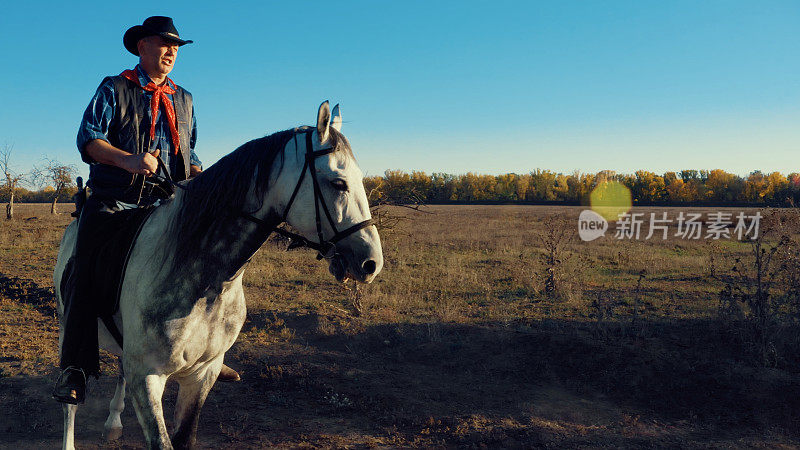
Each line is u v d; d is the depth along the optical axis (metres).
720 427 4.99
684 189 94.38
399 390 5.59
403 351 6.79
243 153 2.57
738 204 82.62
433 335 7.21
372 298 9.57
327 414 5.02
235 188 2.53
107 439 3.98
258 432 4.54
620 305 9.24
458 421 4.88
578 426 4.94
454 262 14.80
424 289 11.02
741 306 8.45
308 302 9.42
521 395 5.60
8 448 4.09
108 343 3.08
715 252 17.30
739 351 6.47
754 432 4.87
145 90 2.95
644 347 6.53
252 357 6.30
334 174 2.38
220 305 2.64
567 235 24.08
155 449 2.37
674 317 8.11
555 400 5.52
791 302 7.49
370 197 7.77
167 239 2.59
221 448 4.23
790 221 7.44
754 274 11.59
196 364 2.71
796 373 5.90
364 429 4.72
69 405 3.53
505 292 10.68
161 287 2.51
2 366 5.82
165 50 2.97
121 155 2.59
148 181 3.03
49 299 9.34
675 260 15.23
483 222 36.06
